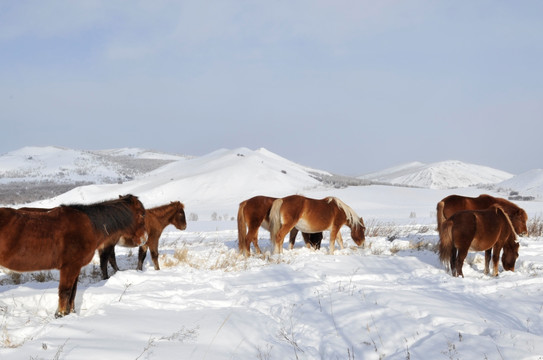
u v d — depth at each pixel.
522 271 10.91
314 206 12.95
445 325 5.78
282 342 5.61
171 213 10.92
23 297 7.21
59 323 5.73
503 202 12.67
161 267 11.05
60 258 6.50
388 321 5.95
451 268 9.96
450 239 9.96
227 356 4.93
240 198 136.12
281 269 9.85
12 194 180.50
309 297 7.66
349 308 6.67
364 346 5.30
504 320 6.28
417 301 6.96
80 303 7.21
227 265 11.02
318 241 14.60
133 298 7.23
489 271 10.77
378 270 10.15
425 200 106.00
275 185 150.62
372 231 19.72
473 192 121.81
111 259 10.12
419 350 4.98
